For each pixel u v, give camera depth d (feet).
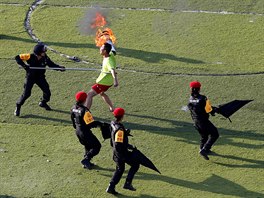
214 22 188.65
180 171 125.49
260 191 118.93
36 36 180.24
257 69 163.32
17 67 163.63
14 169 125.49
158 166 126.93
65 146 133.18
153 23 188.24
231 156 129.90
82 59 167.53
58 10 196.44
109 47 140.05
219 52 172.04
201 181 122.31
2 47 173.78
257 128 139.23
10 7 198.29
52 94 152.05
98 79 141.18
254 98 150.71
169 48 174.19
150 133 137.80
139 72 161.89
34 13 194.18
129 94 152.46
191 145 133.69
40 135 136.98
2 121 141.59
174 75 160.76
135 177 123.65
